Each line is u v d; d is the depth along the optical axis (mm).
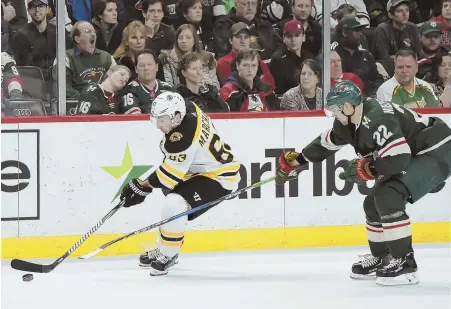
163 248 12031
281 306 10312
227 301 10578
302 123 13945
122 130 13359
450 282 11633
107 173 13352
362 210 14219
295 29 14688
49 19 14156
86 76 14141
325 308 10211
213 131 11812
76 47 14086
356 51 15062
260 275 12125
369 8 15125
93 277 11992
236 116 13727
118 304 10430
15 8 14031
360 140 11008
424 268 12539
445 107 14852
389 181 11148
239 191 11773
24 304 10469
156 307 10266
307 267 12648
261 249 13938
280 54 14773
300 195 14008
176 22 14523
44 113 14109
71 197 13266
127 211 13477
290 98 14875
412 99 15188
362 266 11844
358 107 10906
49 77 14117
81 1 14109
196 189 11797
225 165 11930
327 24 14102
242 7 14641
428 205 14406
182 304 10422
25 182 13094
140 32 14242
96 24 14180
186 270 12461
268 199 13891
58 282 11695
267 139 13844
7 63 13953
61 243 13281
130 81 14172
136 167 13445
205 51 14602
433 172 11188
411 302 10500
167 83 14453
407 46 15281
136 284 11555
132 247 13570
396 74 15125
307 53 14883
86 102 13953
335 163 14078
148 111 14227
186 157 11414
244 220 13844
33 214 13156
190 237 13695
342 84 10906
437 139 11266
